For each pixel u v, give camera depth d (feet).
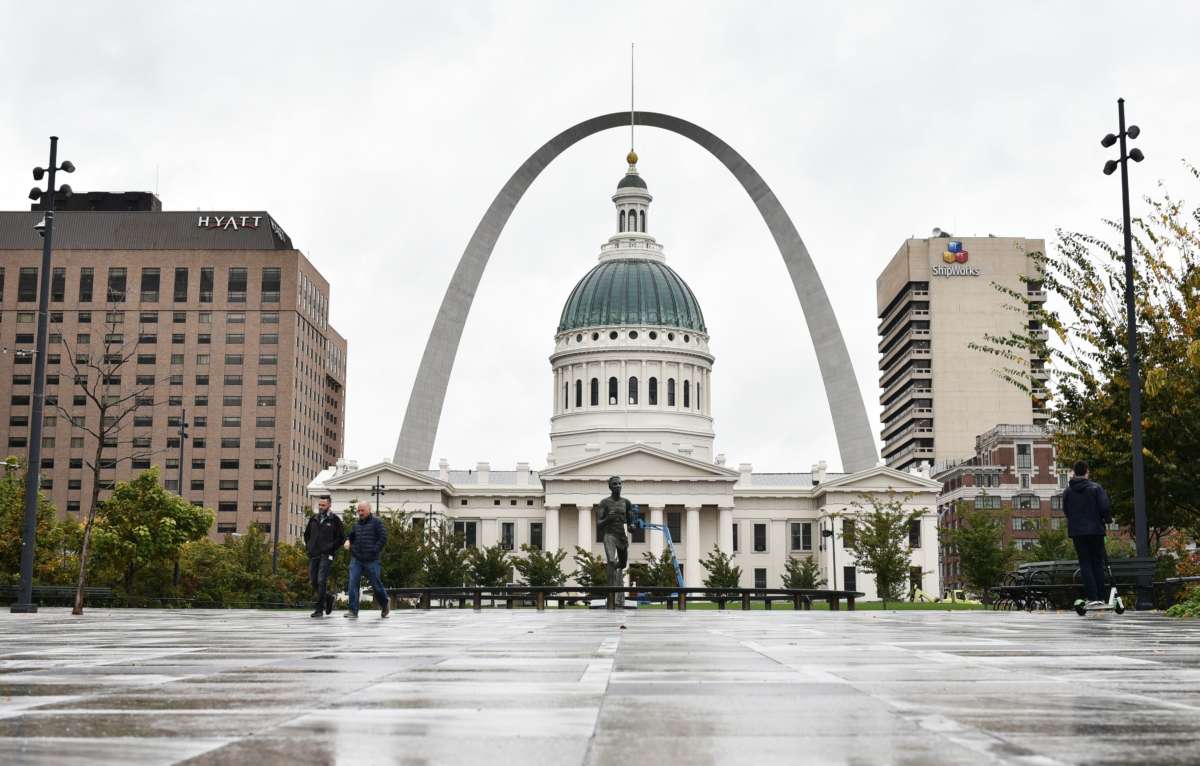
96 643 51.39
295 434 580.30
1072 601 124.77
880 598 384.47
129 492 254.47
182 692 28.09
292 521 576.61
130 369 568.82
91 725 22.03
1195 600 88.43
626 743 20.06
